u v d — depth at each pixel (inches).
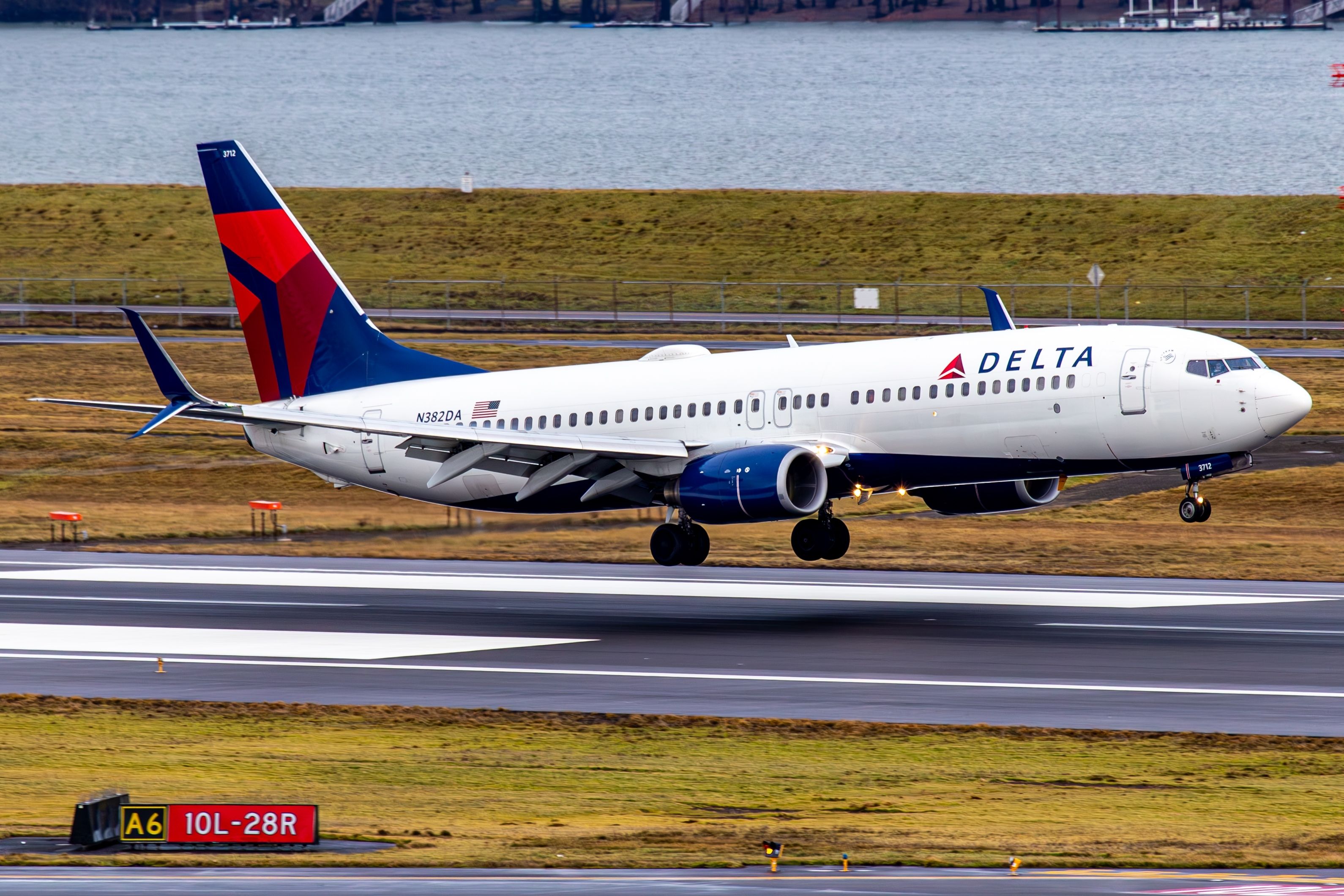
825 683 5032.0
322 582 7234.3
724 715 4623.5
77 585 7155.5
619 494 6968.5
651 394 6993.1
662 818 3476.9
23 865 2933.1
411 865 2957.7
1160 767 3986.2
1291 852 3102.9
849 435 6604.3
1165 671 5118.1
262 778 3912.4
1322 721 4419.3
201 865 2938.0
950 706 4692.4
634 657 5482.3
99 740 4357.8
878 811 3550.7
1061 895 2691.9
